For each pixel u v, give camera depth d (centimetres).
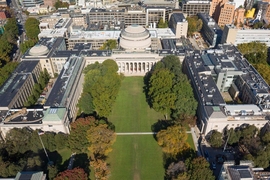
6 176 15675
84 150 18375
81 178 15075
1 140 18850
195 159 15950
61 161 18338
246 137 18262
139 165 18075
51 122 18388
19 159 17525
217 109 19162
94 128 18112
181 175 15175
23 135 17888
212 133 19438
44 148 17638
